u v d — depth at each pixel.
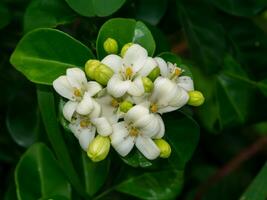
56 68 0.33
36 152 0.37
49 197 0.35
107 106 0.32
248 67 0.44
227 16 0.44
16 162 0.42
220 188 0.49
